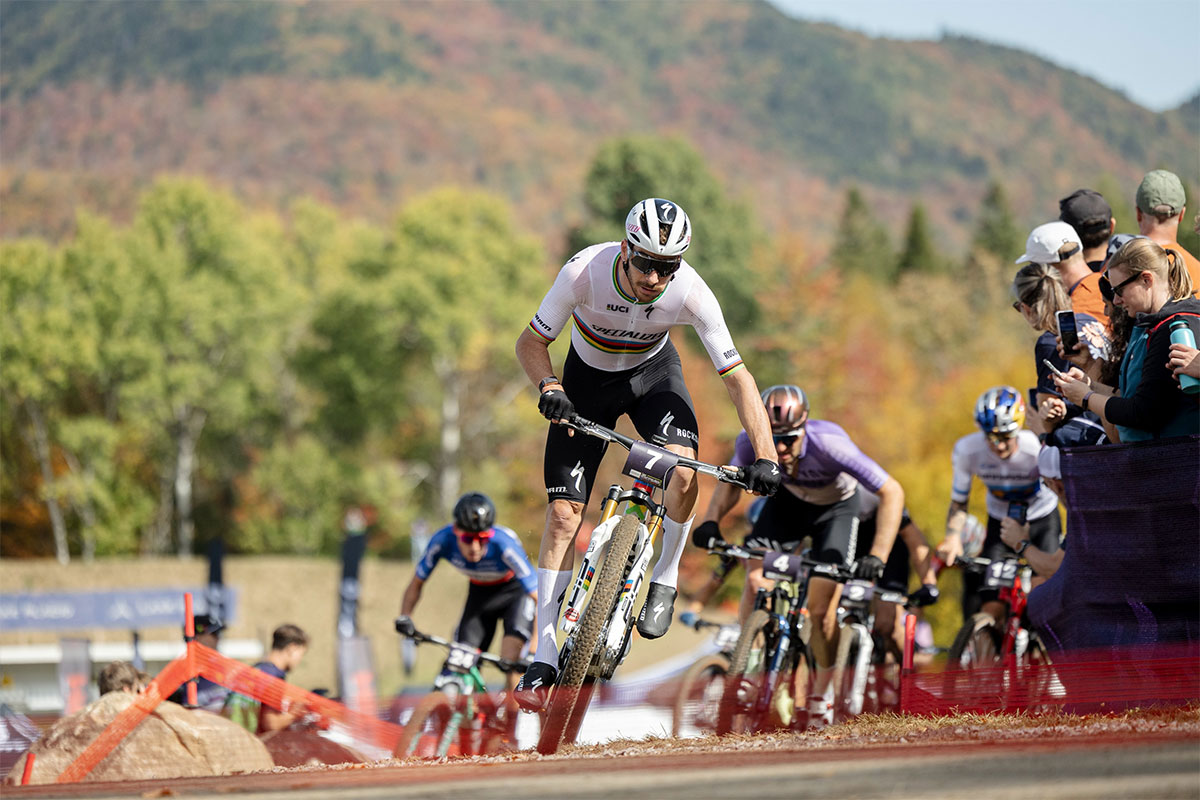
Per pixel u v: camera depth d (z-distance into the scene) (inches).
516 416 6215.6
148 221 6343.5
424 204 6899.6
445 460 6309.1
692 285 581.9
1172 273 574.9
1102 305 706.2
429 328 6107.3
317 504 6008.9
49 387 5723.4
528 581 968.3
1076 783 305.4
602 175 7180.1
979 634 858.1
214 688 845.8
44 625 2856.8
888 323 6023.6
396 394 6456.7
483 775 394.0
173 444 6161.4
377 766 518.6
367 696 1893.5
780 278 5792.3
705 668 770.8
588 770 386.0
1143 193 705.0
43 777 653.9
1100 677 574.6
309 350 6402.6
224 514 6417.3
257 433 6555.1
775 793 323.0
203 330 5900.6
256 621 3435.0
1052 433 718.5
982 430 900.0
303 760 779.4
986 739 432.5
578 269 583.8
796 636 786.2
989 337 5949.8
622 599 560.1
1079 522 593.9
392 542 6181.1
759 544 882.1
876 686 876.6
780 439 811.4
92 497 5644.7
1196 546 536.1
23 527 5920.3
